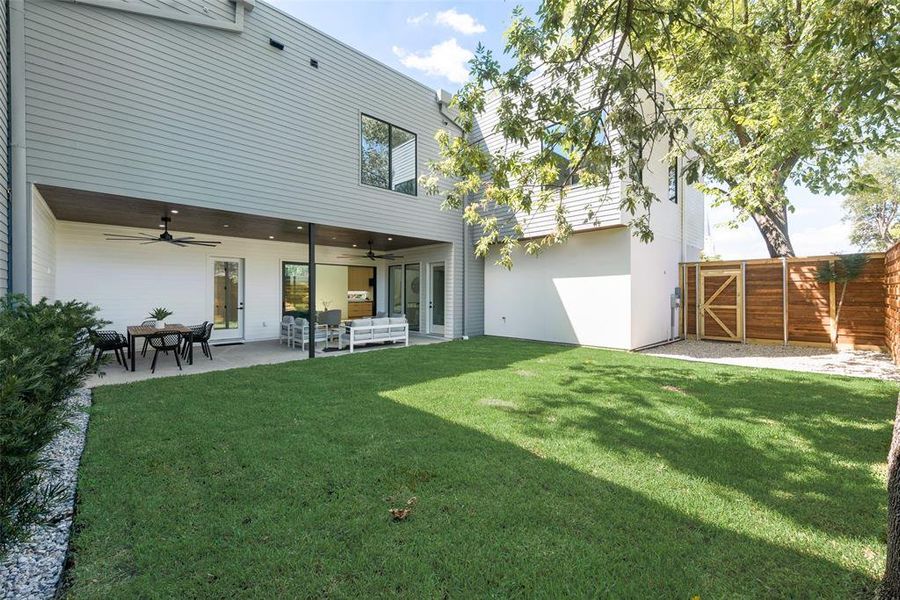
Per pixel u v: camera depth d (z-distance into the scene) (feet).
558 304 32.81
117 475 9.14
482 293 38.55
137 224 26.68
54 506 7.63
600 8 13.41
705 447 10.84
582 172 17.84
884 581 5.43
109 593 5.68
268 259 35.32
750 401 15.25
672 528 7.20
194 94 20.53
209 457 10.12
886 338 26.17
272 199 23.61
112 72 18.11
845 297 28.14
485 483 8.81
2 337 6.55
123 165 18.40
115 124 18.19
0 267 13.93
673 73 26.86
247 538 6.88
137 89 18.76
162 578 5.96
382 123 29.58
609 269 29.68
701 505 7.94
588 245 30.91
